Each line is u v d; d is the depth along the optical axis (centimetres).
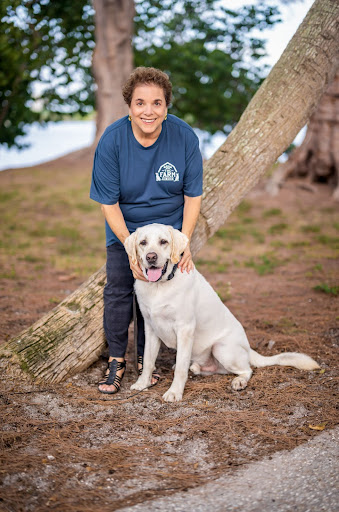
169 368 414
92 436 305
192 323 359
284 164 1312
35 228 990
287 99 426
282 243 886
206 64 1689
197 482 261
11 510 237
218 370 403
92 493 251
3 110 1377
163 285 346
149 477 265
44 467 271
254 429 312
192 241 410
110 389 364
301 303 567
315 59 424
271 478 262
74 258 787
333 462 273
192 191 351
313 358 420
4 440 296
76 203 1180
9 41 1164
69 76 1516
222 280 674
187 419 326
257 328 495
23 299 575
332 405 338
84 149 1700
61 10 1331
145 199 344
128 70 1432
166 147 332
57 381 375
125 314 373
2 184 1367
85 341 388
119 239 346
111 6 1356
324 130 1208
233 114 1833
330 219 1042
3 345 383
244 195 432
